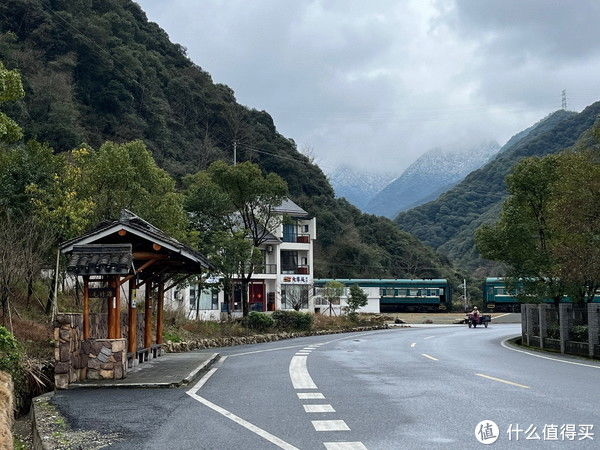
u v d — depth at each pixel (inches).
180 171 2439.7
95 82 2460.6
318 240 2928.2
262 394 415.5
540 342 917.8
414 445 259.3
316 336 1438.2
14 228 665.0
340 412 339.9
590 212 816.9
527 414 322.3
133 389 446.9
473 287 3415.4
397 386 444.5
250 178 1341.0
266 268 2080.5
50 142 2005.4
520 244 1032.8
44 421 331.0
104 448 268.1
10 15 2433.6
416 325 2004.2
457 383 455.2
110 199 826.8
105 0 2854.3
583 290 989.8
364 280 2450.8
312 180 3107.8
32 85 2166.6
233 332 1173.7
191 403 381.4
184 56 3193.9
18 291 738.8
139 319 674.8
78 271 466.9
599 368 568.7
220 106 3016.7
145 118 2591.0
